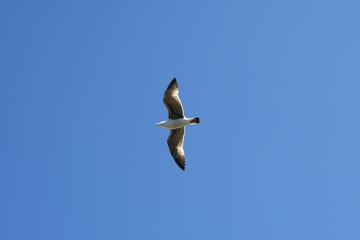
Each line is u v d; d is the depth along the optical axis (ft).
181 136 103.86
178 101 99.76
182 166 103.81
